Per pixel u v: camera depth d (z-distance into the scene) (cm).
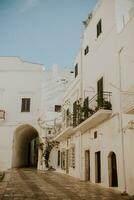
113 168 1351
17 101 3244
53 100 3075
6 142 3147
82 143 1878
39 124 3127
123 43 1266
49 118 2973
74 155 2073
